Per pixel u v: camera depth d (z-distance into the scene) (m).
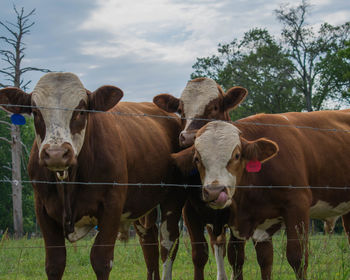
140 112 7.69
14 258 10.62
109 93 5.61
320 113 7.86
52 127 5.10
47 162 4.83
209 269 8.89
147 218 8.19
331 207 7.39
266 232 6.89
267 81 41.06
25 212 44.09
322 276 6.04
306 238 6.45
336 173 7.32
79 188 5.72
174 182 7.69
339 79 38.94
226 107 8.34
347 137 7.65
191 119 7.88
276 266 8.12
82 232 6.03
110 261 5.80
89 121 5.71
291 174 6.58
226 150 6.02
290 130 7.06
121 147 6.17
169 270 7.59
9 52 24.81
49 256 5.77
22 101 5.49
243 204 6.65
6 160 40.69
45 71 25.36
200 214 7.22
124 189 6.14
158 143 7.37
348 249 7.01
